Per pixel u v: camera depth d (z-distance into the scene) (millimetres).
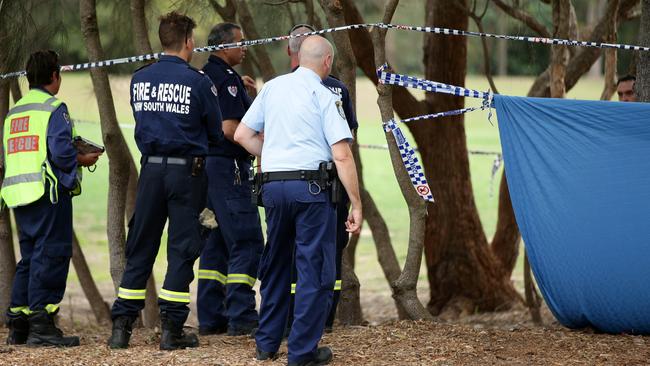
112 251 14812
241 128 10852
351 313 15094
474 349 11422
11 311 12547
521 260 32656
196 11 18781
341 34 13852
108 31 21344
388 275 16516
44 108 11969
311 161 10234
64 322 20906
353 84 14188
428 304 23531
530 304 18641
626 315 12141
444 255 23125
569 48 22469
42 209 11953
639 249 11898
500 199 23828
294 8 22562
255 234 13688
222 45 13016
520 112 12328
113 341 11930
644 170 11836
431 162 22844
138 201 11672
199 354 11445
